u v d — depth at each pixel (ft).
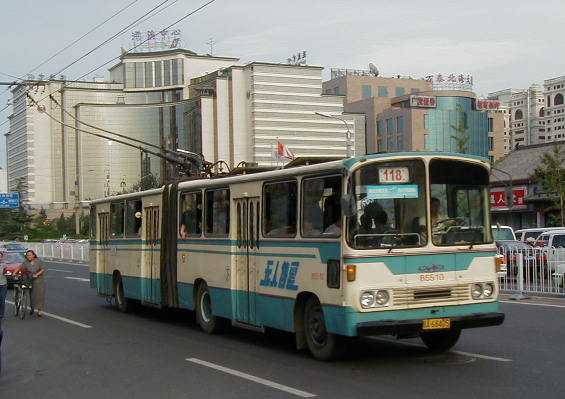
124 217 59.16
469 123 374.63
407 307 31.22
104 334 46.85
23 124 339.98
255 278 39.01
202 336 44.45
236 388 28.99
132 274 57.21
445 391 26.81
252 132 287.89
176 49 363.56
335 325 31.68
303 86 290.15
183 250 48.08
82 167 343.46
